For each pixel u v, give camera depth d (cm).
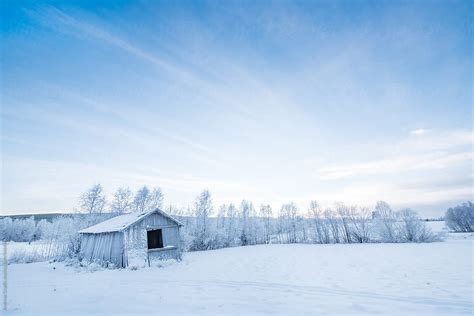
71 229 2773
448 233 5419
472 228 5969
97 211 3266
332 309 659
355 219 4894
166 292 884
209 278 1192
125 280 1163
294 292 870
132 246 1734
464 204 6288
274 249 3322
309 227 5631
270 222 6300
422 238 3944
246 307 682
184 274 1334
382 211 4481
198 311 643
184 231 3600
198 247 3981
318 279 1117
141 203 3975
